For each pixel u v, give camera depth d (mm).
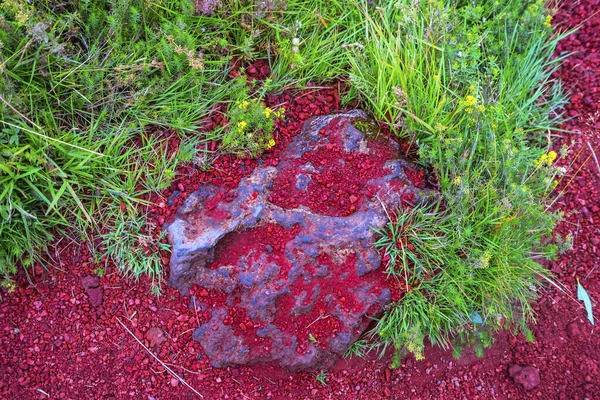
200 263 921
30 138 884
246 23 1039
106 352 937
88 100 923
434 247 937
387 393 980
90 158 917
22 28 905
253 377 947
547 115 1115
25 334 931
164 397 932
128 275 948
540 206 948
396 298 939
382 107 1043
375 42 1035
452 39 1010
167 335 939
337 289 934
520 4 1110
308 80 1074
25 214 868
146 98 970
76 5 957
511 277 944
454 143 939
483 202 951
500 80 1062
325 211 953
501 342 1026
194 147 983
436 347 996
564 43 1199
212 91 1016
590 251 1076
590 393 997
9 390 912
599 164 1109
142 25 989
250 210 925
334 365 965
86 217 932
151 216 950
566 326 1038
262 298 910
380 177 973
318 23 1081
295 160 992
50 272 944
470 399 995
